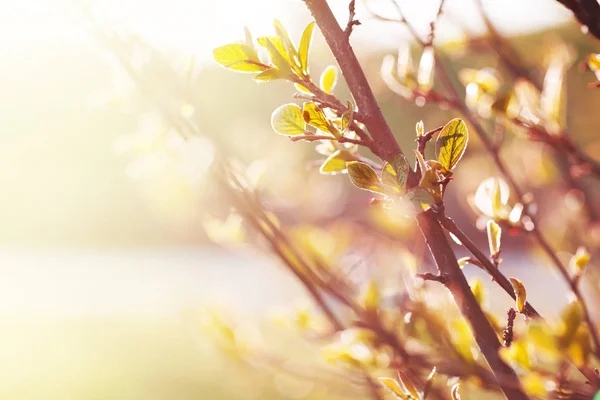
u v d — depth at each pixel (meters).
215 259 10.45
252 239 0.96
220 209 0.98
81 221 12.81
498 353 0.66
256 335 1.11
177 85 0.88
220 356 1.11
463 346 0.80
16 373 4.21
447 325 0.82
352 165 0.67
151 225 12.33
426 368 0.81
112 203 12.49
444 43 0.96
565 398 0.70
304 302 0.96
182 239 12.19
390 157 0.67
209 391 3.23
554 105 0.83
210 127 0.88
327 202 1.26
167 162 0.96
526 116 0.83
